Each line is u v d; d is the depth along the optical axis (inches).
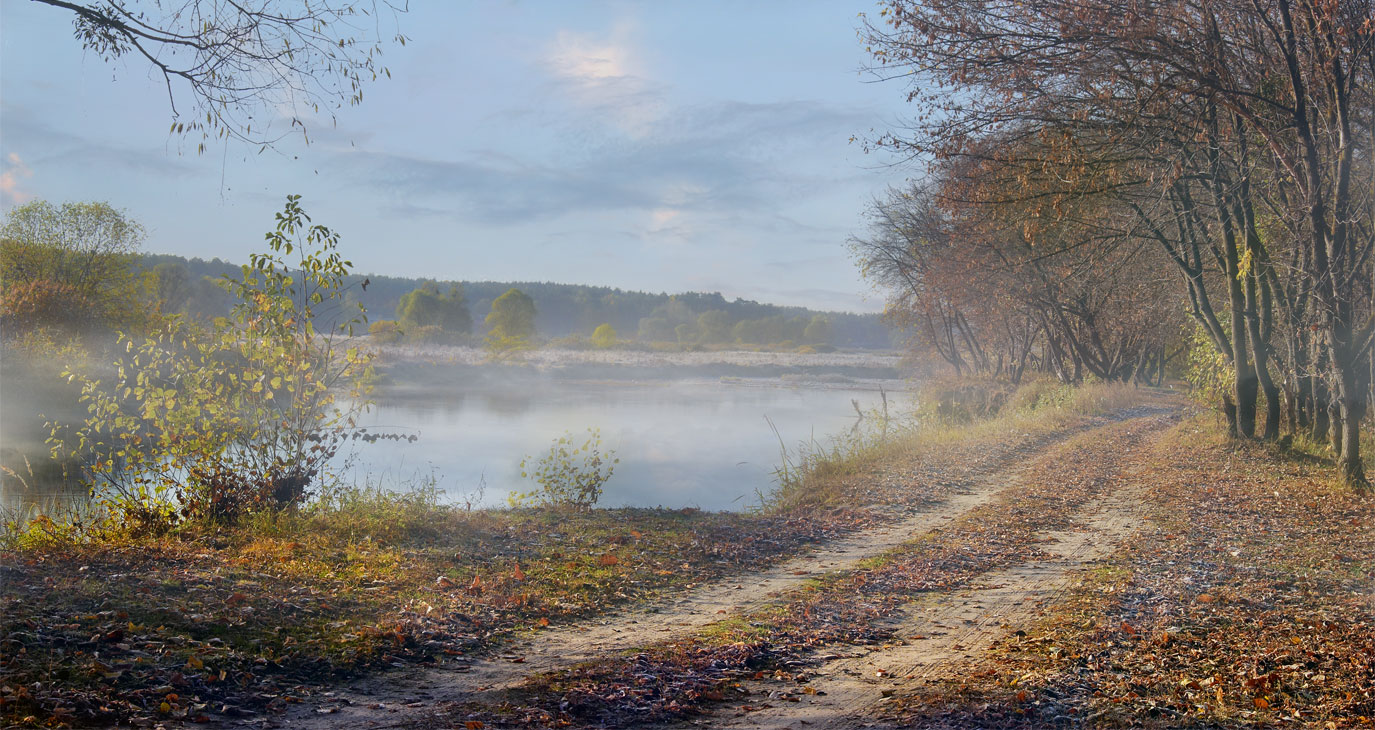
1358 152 568.7
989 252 1232.8
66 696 188.7
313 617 271.7
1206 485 601.3
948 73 557.0
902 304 1793.8
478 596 318.0
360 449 942.4
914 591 350.9
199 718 190.9
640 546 427.5
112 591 267.1
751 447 1099.3
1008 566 396.8
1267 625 278.7
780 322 6264.8
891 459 774.5
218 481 434.9
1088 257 791.7
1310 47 512.7
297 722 195.2
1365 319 653.3
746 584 369.1
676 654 257.6
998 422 1069.1
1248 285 733.3
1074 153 581.0
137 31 334.3
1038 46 529.7
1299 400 799.1
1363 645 252.7
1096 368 1566.2
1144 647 259.3
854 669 248.8
